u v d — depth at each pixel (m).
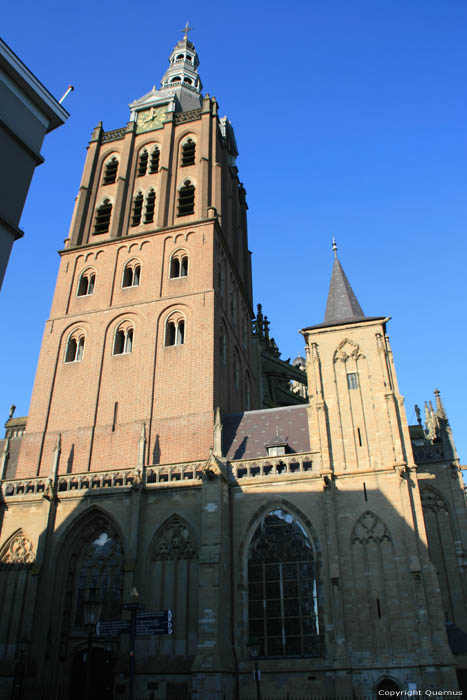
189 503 39.72
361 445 40.56
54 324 56.00
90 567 40.47
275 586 36.94
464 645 38.59
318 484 39.00
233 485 40.38
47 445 49.22
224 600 35.56
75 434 49.12
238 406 57.34
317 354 45.09
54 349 54.47
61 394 51.72
